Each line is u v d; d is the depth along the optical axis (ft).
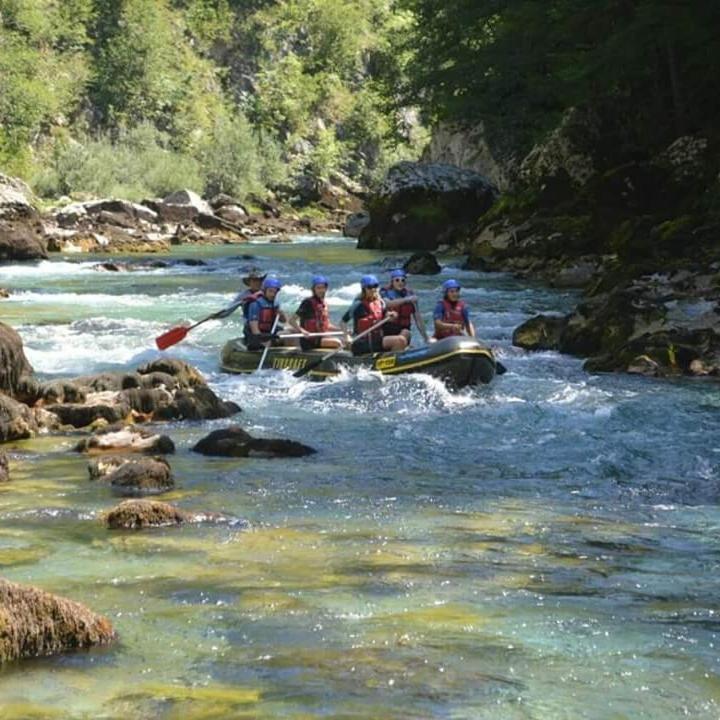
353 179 280.10
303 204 245.24
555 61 136.46
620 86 119.24
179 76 260.62
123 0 246.06
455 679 17.79
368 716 16.46
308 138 274.57
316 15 298.56
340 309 75.72
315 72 295.28
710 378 50.52
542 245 101.96
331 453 35.96
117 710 16.57
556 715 16.58
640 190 105.09
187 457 34.96
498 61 140.67
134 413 41.50
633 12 115.75
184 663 18.37
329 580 22.66
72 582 22.31
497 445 37.45
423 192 135.64
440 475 32.96
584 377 50.85
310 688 17.40
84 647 19.02
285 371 50.98
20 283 93.30
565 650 19.06
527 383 49.03
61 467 33.32
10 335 42.45
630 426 40.27
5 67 213.46
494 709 16.75
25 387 42.01
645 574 23.35
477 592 22.03
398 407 43.83
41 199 195.52
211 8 285.23
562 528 27.04
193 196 179.52
